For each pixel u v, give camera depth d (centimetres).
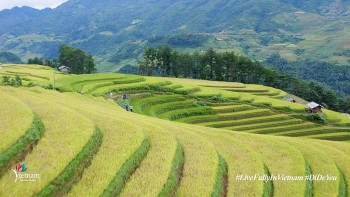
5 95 3697
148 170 2352
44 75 8875
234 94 8994
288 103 8838
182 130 3688
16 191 1753
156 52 14412
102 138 2827
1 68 10875
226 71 14512
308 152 3738
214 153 2939
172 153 2695
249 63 14288
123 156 2425
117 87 7769
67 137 2572
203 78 14700
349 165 3534
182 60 14412
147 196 1986
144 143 2842
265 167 3056
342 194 2875
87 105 4547
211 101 8250
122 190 2050
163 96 7812
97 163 2295
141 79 9044
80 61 14962
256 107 7956
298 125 7106
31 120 2709
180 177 2464
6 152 2141
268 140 3922
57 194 1875
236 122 6800
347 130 7206
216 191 2341
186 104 7475
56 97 4950
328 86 19338
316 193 2738
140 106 6788
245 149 3325
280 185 2678
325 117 8150
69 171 2086
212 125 6525
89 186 1969
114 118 3528
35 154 2225
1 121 2664
